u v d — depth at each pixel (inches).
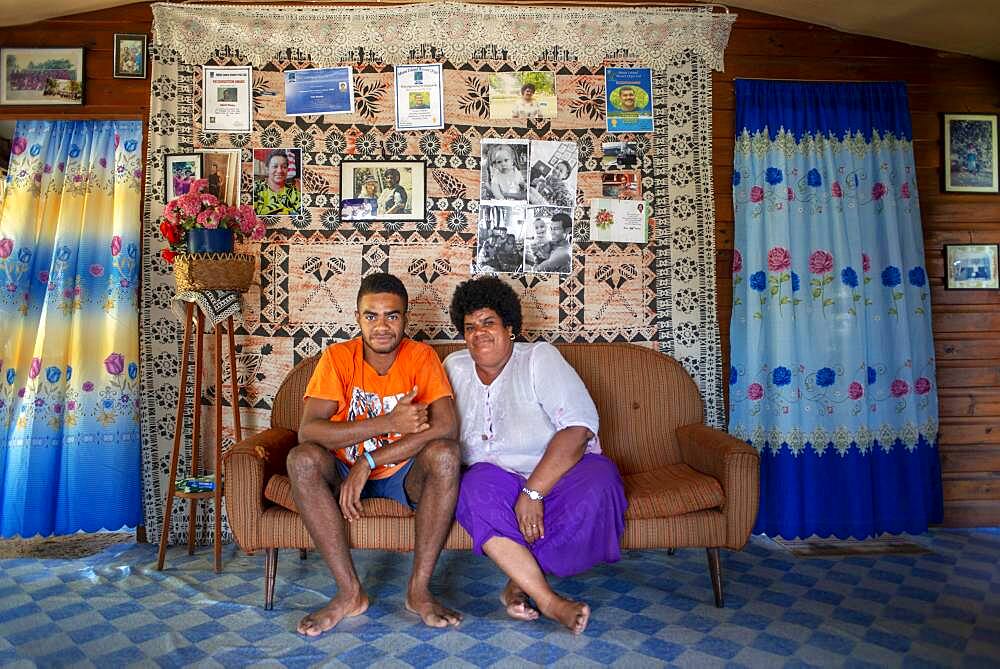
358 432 89.3
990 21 121.2
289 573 106.2
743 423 124.2
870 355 126.0
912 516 124.9
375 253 122.3
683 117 126.2
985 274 133.1
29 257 132.6
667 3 127.3
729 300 127.3
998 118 134.4
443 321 122.8
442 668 75.7
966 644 81.6
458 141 123.3
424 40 123.4
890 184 127.6
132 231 134.4
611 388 112.6
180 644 81.4
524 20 123.9
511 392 97.3
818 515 122.6
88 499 128.3
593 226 124.6
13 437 129.2
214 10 121.3
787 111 127.0
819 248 125.6
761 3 124.6
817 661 77.3
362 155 122.9
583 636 83.9
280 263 121.6
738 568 109.2
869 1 118.5
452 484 87.7
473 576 105.7
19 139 134.6
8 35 123.4
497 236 123.6
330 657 78.2
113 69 123.0
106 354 132.2
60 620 88.2
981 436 132.3
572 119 125.1
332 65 122.7
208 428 121.6
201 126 121.6
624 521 89.7
